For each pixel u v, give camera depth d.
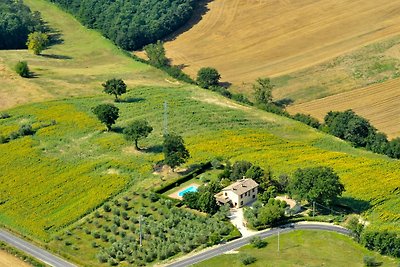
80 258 194.12
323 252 190.50
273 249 192.38
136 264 189.12
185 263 187.75
